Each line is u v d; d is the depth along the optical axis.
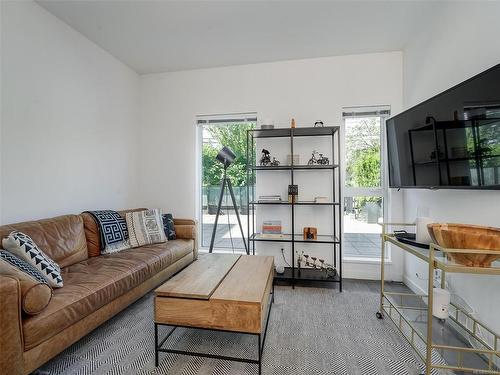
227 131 3.41
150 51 2.86
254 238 2.80
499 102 1.29
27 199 2.03
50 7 2.13
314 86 2.98
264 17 2.27
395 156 2.38
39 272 1.48
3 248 1.54
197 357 1.55
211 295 1.44
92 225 2.33
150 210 2.82
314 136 2.99
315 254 2.97
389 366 1.47
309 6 2.14
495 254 1.17
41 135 2.14
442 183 1.73
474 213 1.63
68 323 1.38
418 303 2.21
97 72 2.73
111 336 1.76
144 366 1.47
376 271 2.86
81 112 2.54
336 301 2.29
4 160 1.87
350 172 3.02
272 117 3.07
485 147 1.38
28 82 2.03
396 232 1.96
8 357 1.11
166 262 2.37
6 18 1.87
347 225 3.02
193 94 3.30
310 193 2.98
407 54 2.68
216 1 2.07
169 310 1.45
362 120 3.01
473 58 1.68
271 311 2.10
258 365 1.43
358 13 2.22
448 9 1.96
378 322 1.93
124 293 1.85
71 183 2.43
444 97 1.69
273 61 3.07
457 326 1.72
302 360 1.51
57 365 1.47
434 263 1.30
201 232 3.49
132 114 3.30
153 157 3.42
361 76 2.88
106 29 2.45
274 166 2.80
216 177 3.45
